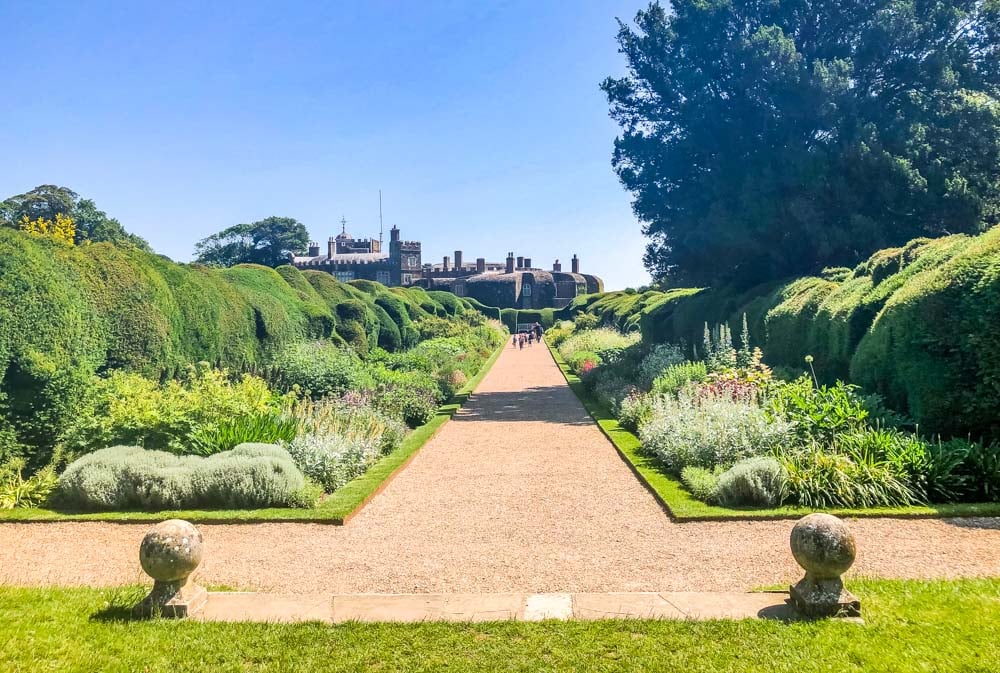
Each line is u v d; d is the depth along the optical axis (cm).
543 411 1717
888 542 627
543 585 551
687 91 2141
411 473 1016
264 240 8650
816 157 1833
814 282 1586
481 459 1111
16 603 500
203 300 1441
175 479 800
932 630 424
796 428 888
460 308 5981
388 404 1408
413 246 8862
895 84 2012
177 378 1305
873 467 764
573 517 755
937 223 1966
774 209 1916
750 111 2052
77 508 800
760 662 393
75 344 1003
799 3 2044
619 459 1074
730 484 761
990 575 539
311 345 1834
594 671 388
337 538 693
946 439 897
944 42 1988
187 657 414
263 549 659
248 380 1241
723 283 2308
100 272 1168
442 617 469
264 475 805
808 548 454
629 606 482
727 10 2066
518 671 391
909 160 1848
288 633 444
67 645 428
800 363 1468
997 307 840
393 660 407
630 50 2327
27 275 947
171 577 477
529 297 8912
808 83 1858
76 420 949
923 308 917
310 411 1104
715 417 945
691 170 2192
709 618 454
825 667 384
